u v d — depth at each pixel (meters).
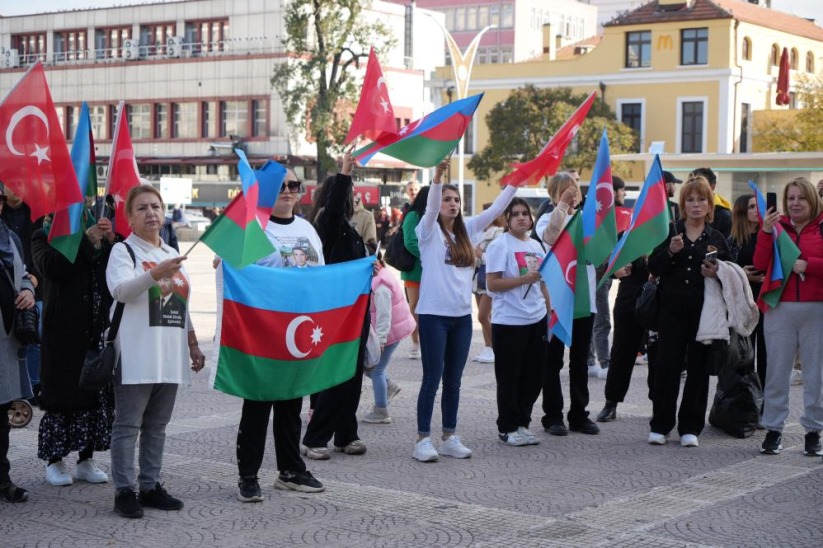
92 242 7.52
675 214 12.23
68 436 7.72
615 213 10.57
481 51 101.75
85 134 7.68
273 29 65.56
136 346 6.96
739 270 9.24
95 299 7.56
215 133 67.31
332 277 7.61
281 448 7.73
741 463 8.81
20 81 7.38
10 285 7.36
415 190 14.19
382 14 71.00
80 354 7.57
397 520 7.04
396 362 14.27
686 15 55.00
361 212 11.41
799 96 54.06
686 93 55.34
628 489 7.91
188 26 68.94
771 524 7.01
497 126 53.41
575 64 57.91
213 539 6.60
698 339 9.20
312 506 7.36
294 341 7.34
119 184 8.21
